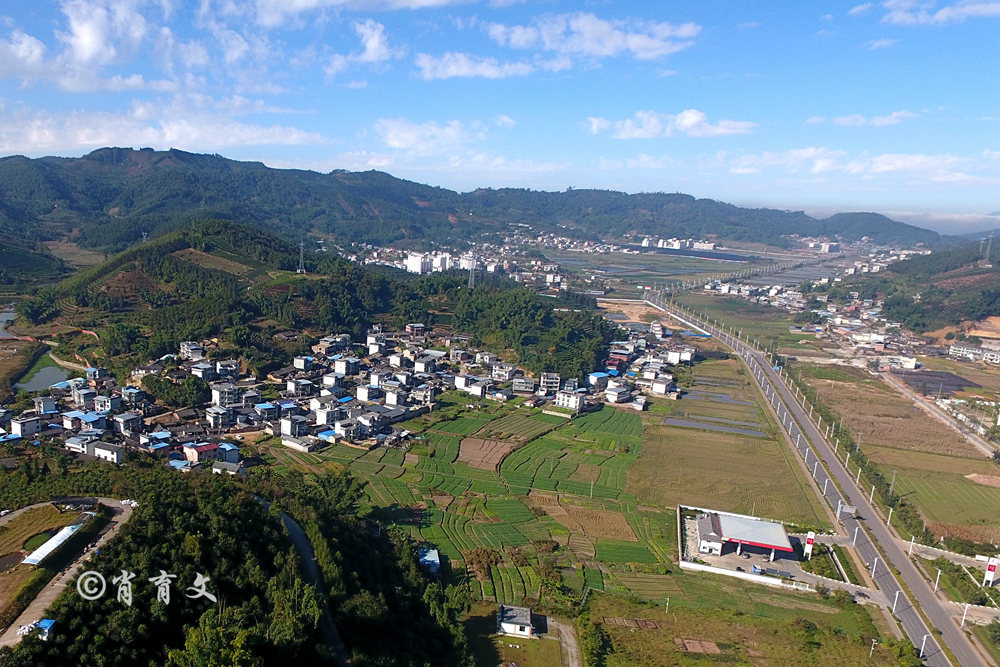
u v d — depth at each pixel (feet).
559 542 481.87
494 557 448.24
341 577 339.57
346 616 317.63
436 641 338.34
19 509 359.66
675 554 472.44
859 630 387.34
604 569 447.83
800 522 526.16
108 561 301.22
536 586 419.13
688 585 432.66
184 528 334.44
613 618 388.57
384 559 407.85
